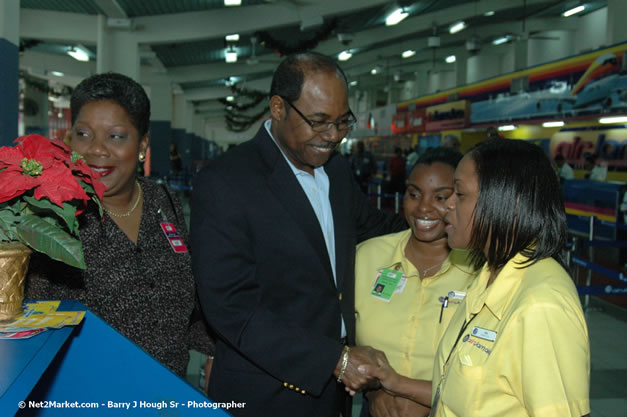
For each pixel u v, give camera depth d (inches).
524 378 35.3
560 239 38.5
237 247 54.4
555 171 39.3
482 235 39.9
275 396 56.2
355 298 66.2
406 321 60.6
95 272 50.6
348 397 66.6
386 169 663.8
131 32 462.0
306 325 56.9
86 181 41.1
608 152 352.8
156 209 58.1
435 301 59.9
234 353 56.9
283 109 56.2
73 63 722.8
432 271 62.4
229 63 732.7
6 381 27.4
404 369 59.7
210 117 1630.2
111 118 52.3
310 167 61.1
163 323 54.7
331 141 55.7
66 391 44.1
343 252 63.0
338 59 735.1
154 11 453.1
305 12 442.9
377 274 65.0
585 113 328.8
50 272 48.6
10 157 37.4
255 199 55.5
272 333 52.9
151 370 44.5
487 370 38.0
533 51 676.7
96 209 51.8
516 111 403.5
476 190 40.1
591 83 323.0
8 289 36.7
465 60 755.4
